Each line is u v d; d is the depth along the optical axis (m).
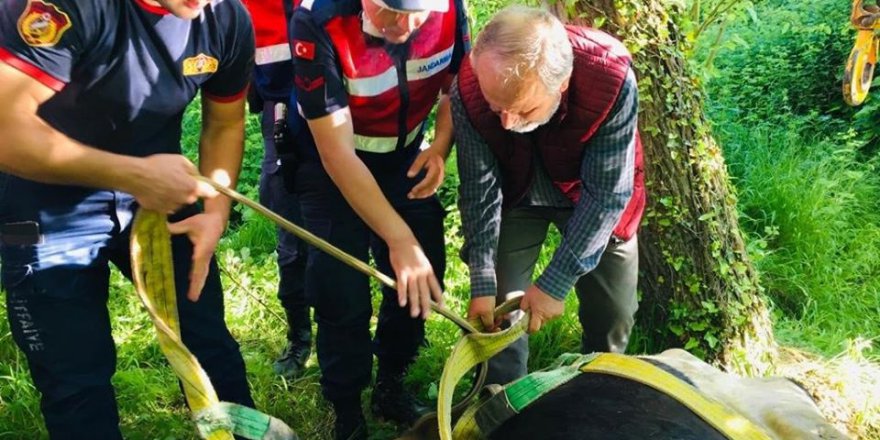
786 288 4.50
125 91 2.12
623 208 2.59
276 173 3.48
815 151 5.62
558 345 3.74
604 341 3.07
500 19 2.20
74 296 2.24
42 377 2.23
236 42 2.28
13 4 1.88
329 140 2.53
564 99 2.45
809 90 6.74
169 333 1.92
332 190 2.82
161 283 2.09
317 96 2.51
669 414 1.92
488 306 2.70
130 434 3.23
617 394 2.01
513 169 2.72
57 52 1.93
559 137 2.54
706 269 3.55
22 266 2.20
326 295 2.86
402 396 3.37
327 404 3.49
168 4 1.99
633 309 3.03
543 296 2.62
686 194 3.47
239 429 1.92
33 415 3.28
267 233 4.83
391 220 2.53
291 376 3.70
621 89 2.43
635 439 1.86
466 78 2.54
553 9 3.33
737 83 6.84
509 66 2.14
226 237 4.89
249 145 5.60
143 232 2.09
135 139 2.24
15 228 2.20
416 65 2.70
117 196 2.30
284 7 2.98
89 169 1.98
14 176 2.18
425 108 2.87
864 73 4.26
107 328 2.33
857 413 3.52
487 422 2.08
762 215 4.96
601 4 3.24
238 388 2.54
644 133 3.40
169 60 2.15
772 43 7.32
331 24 2.50
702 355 3.64
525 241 2.99
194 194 2.08
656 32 3.31
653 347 3.72
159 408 3.46
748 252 4.31
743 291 3.61
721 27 4.65
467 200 2.72
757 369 3.67
